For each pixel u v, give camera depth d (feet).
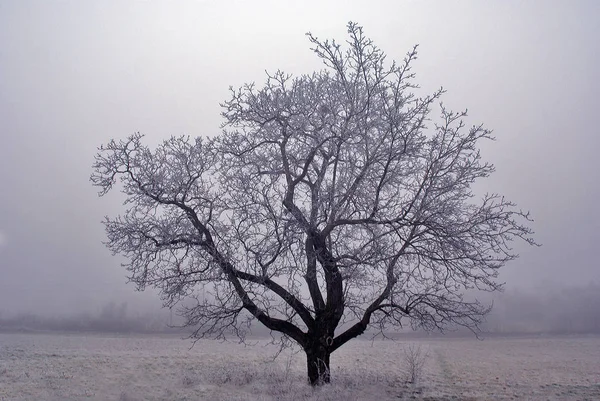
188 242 45.03
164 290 45.55
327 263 45.09
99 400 43.04
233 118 48.16
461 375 57.31
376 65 44.73
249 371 55.88
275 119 46.70
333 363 69.05
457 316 45.52
